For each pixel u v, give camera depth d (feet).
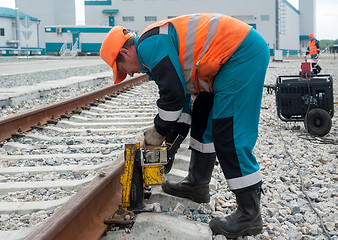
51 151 15.02
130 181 8.58
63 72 57.52
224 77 7.88
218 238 8.20
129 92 31.17
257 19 199.41
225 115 7.95
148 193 9.89
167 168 9.07
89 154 14.28
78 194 7.91
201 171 9.62
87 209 7.86
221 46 7.65
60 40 167.02
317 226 8.99
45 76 49.26
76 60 121.80
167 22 7.77
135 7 204.23
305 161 14.42
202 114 9.25
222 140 8.04
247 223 8.30
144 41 7.66
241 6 199.21
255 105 8.01
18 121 17.35
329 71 63.77
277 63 102.73
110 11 204.13
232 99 7.84
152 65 7.58
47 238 6.21
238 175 8.05
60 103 20.74
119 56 8.16
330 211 9.95
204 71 7.79
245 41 7.75
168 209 9.68
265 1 197.16
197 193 9.74
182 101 7.63
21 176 12.06
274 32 199.93
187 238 7.94
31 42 182.80
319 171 13.30
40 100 28.89
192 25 7.83
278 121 20.85
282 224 9.20
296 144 17.19
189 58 7.76
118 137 16.85
